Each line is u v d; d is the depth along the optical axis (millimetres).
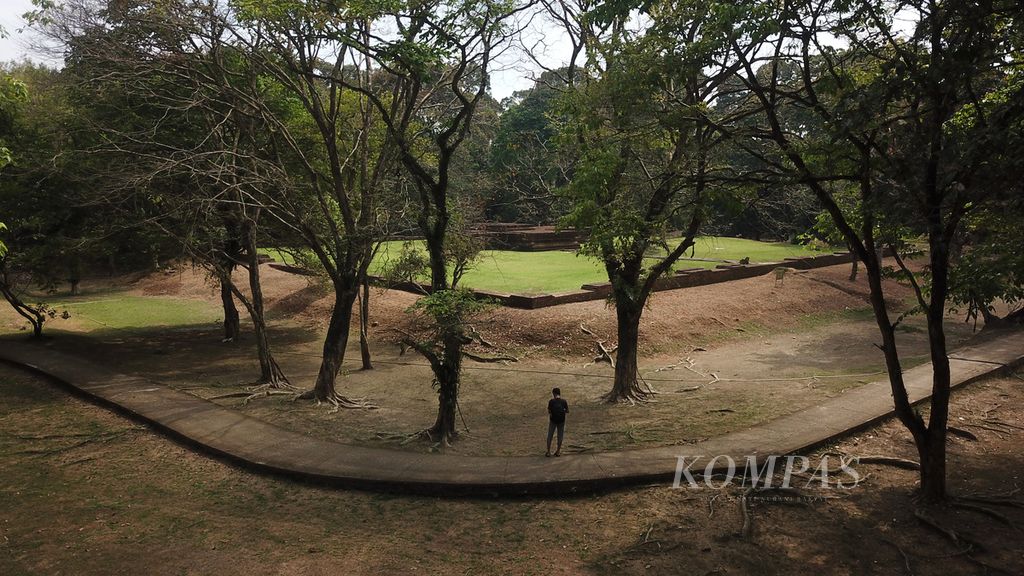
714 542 9992
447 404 14375
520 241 44312
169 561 9344
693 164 15156
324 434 14906
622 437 14430
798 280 32250
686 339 24062
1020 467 12711
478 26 14633
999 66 9859
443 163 14898
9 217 22328
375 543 10047
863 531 10242
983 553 9461
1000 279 10891
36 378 19953
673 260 17125
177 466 13305
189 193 18328
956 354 20906
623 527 10555
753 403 16797
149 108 20797
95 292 39844
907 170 9641
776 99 13445
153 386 18828
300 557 9531
